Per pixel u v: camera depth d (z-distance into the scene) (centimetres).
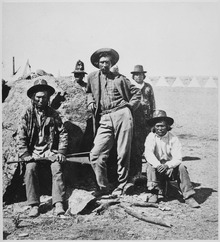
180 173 555
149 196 562
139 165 611
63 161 541
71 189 564
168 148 582
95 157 575
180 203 565
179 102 1197
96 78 605
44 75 676
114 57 618
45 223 503
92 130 624
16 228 491
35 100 555
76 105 625
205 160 742
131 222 513
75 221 509
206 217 525
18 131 571
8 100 634
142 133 667
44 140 558
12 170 557
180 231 494
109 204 540
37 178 532
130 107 603
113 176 621
